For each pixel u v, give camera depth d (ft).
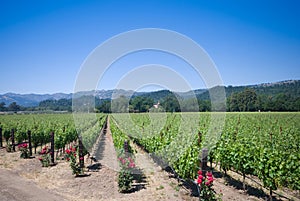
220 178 33.09
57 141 45.44
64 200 23.98
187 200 24.72
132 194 26.25
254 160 27.27
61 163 39.55
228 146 32.78
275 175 24.73
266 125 80.48
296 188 26.12
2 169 34.68
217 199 24.76
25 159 42.29
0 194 24.50
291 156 28.58
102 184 29.25
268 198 26.25
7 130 60.08
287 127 73.77
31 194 25.07
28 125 74.59
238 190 28.50
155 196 25.72
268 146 41.88
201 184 23.20
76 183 29.45
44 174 32.96
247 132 59.36
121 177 27.22
